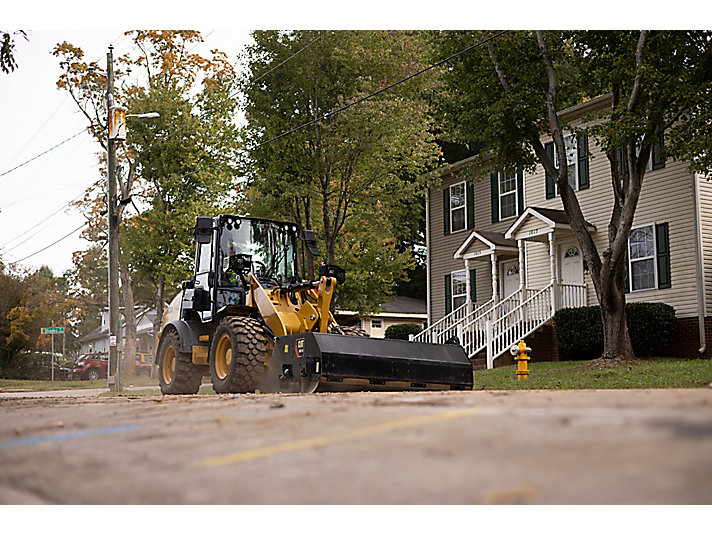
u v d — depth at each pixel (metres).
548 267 23.38
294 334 10.10
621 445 2.07
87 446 3.19
